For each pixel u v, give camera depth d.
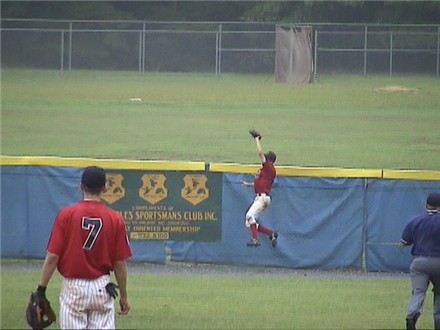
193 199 52.47
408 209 52.16
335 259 52.38
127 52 103.88
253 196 52.41
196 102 93.56
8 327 34.84
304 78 97.88
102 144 77.56
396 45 100.75
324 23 99.88
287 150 76.81
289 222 52.53
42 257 51.50
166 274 49.19
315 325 37.81
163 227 52.38
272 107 92.75
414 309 35.25
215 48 104.00
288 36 98.75
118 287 26.25
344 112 91.69
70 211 25.64
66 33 104.94
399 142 78.94
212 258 52.41
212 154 74.50
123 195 52.16
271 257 52.31
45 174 51.72
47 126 83.94
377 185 52.34
